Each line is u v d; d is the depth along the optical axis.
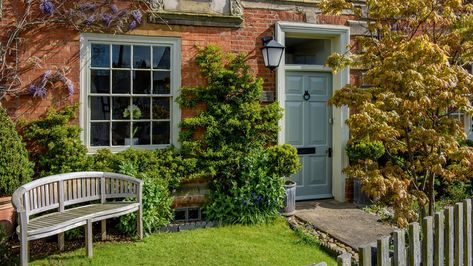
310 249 4.93
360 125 4.01
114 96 6.00
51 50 5.65
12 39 5.45
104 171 5.59
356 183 6.97
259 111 6.43
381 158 6.98
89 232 4.53
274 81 6.74
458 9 4.80
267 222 5.95
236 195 6.00
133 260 4.45
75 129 5.65
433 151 4.34
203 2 6.37
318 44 7.53
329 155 7.38
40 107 5.62
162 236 5.30
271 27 6.73
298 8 6.87
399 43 4.62
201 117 6.19
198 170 6.16
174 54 6.21
